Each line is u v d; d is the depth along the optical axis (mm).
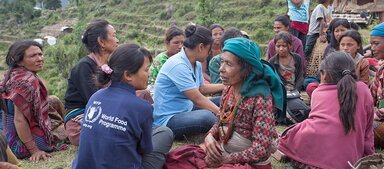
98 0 76812
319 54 7348
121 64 3041
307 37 8953
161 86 4738
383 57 4988
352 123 3553
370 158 3406
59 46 44500
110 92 3074
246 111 3268
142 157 3281
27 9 89375
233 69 3184
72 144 5012
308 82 6676
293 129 3932
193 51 4547
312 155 3732
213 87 5336
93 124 2988
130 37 52844
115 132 2918
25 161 4488
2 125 4652
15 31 86562
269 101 3197
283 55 5891
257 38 34906
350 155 3611
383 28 4863
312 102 3916
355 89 3559
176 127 4711
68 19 79250
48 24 81000
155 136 3469
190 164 3504
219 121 3607
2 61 63062
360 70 5371
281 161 4188
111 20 64250
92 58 4594
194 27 4559
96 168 2914
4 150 3061
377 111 4453
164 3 59562
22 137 4473
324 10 8156
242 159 3250
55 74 44031
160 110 4801
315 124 3730
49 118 4945
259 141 3186
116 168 2910
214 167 3436
